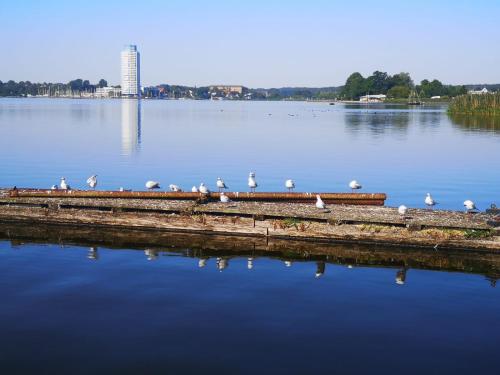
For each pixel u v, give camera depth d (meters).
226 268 27.77
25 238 32.91
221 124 131.12
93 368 18.09
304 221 32.69
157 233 34.03
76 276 26.19
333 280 26.25
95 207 36.03
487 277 27.06
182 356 18.86
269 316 21.95
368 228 31.69
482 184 51.00
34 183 49.50
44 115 156.00
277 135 101.00
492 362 18.88
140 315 21.86
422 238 30.91
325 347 19.59
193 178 53.16
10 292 24.02
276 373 17.95
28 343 19.59
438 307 23.20
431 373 18.12
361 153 73.62
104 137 91.31
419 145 83.75
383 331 20.88
